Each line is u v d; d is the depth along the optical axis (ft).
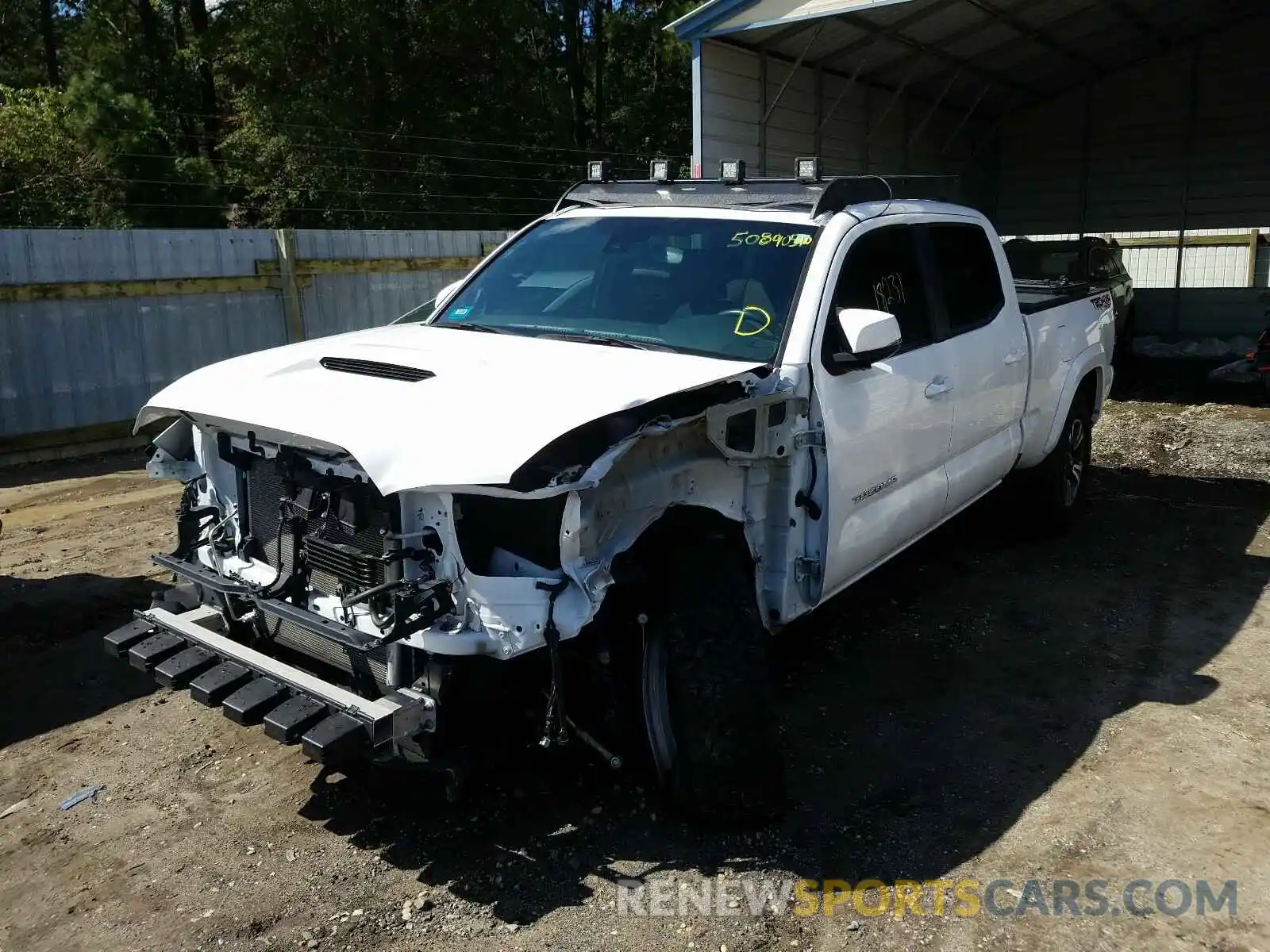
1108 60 53.52
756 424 12.06
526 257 15.96
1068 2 40.19
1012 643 17.04
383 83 77.41
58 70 95.91
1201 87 55.01
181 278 33.76
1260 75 53.36
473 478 9.27
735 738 11.21
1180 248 56.54
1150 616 18.20
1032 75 51.85
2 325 30.01
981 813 12.16
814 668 16.06
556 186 84.94
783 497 12.78
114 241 32.12
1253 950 9.89
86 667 16.10
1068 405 21.06
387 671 10.47
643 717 11.73
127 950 9.87
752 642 11.51
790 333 12.96
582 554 10.05
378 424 10.12
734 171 15.81
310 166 74.23
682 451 11.57
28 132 58.65
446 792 10.96
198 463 12.63
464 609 9.91
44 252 30.71
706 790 11.28
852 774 12.98
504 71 81.61
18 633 17.31
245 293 35.47
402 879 10.91
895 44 40.60
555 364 11.75
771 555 12.96
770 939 10.02
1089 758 13.39
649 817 11.98
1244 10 50.90
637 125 103.55
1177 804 12.32
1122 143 57.72
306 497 10.87
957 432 16.57
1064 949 9.92
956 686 15.46
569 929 10.13
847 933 10.13
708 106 37.01
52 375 31.22
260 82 75.97
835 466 13.15
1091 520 24.14
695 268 14.33
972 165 58.59
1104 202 58.90
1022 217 61.36
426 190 76.02
